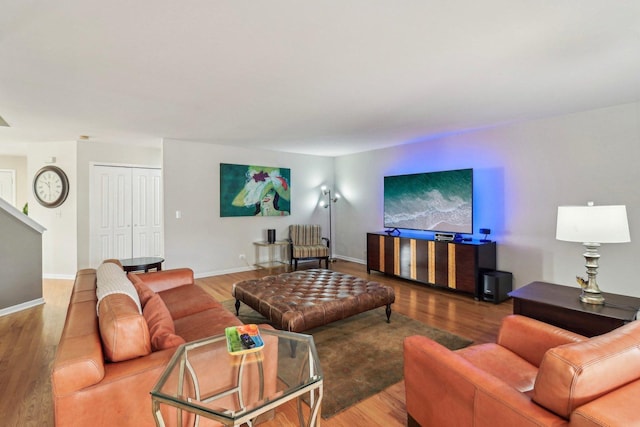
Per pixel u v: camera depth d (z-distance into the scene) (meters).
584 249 3.43
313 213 6.48
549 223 3.66
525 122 3.82
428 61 2.18
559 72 2.37
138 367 1.29
